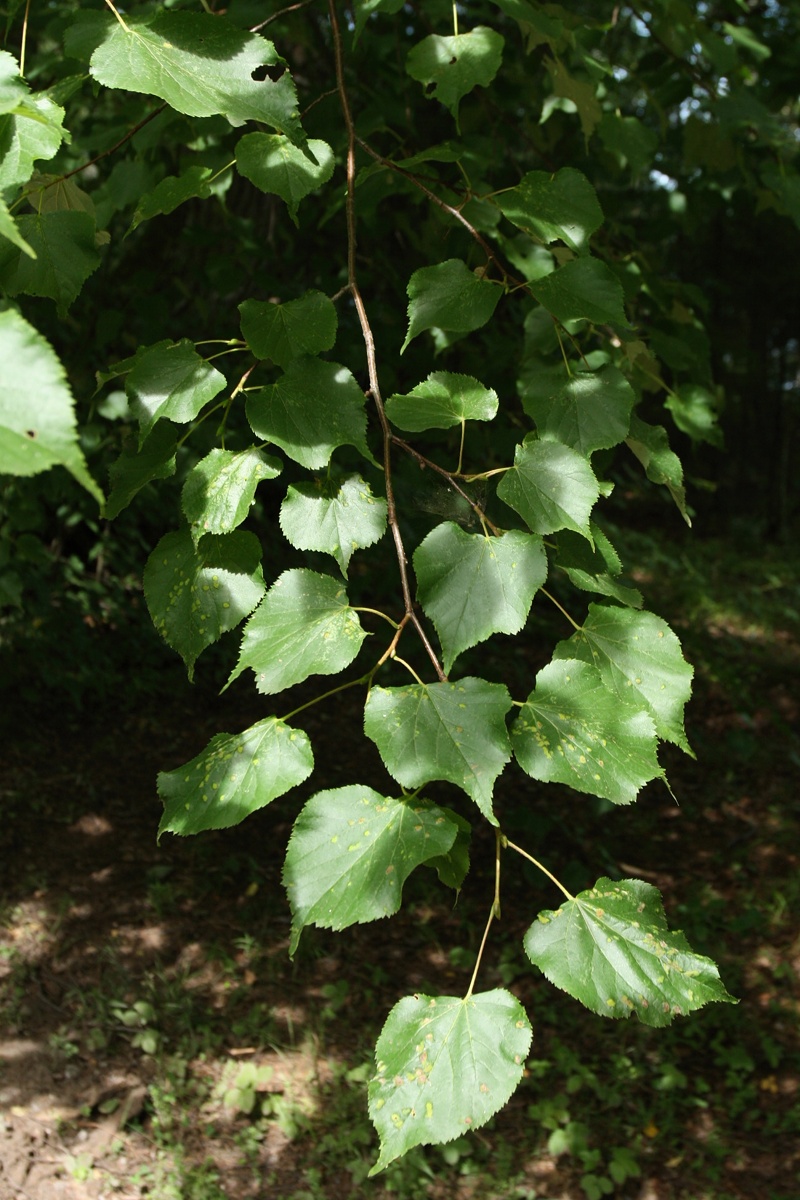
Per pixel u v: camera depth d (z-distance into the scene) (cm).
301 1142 352
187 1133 351
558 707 100
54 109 93
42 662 562
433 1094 87
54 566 597
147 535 628
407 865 90
